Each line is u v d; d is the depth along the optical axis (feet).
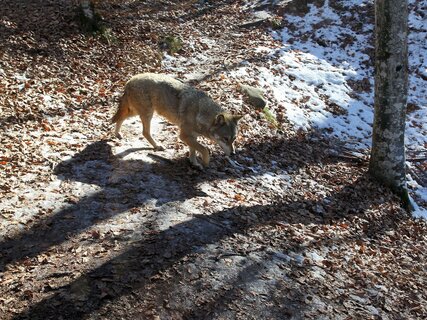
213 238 20.29
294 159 31.96
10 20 40.88
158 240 19.33
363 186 30.94
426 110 43.73
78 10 43.52
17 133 26.37
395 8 28.22
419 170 36.04
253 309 16.90
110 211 20.95
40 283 16.20
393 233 27.20
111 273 17.03
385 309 19.65
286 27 56.75
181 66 42.86
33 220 19.61
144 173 24.57
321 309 17.99
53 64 36.29
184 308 16.19
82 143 26.76
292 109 39.19
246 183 26.81
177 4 58.59
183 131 25.45
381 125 30.81
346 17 57.06
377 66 30.22
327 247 23.04
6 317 14.60
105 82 36.35
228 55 46.52
